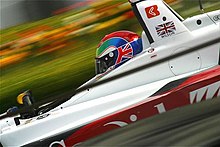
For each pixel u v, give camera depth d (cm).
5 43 2981
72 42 2952
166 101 1585
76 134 1655
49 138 1680
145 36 1753
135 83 1684
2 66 2917
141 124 1261
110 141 1159
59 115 1719
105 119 1619
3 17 3012
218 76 1558
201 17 1719
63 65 2883
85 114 1688
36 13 3047
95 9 3058
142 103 1598
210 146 982
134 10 1727
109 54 1780
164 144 1046
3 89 2872
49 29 3014
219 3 2848
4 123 1838
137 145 1083
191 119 1211
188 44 1659
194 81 1573
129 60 1712
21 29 3017
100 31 2984
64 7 3100
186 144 1016
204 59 1647
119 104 1659
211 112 1243
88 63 2819
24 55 2950
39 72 2884
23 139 1723
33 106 801
